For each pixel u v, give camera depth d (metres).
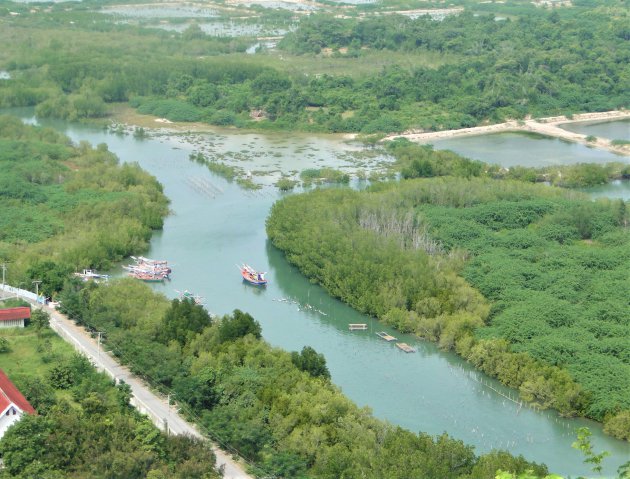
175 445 184.50
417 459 176.25
